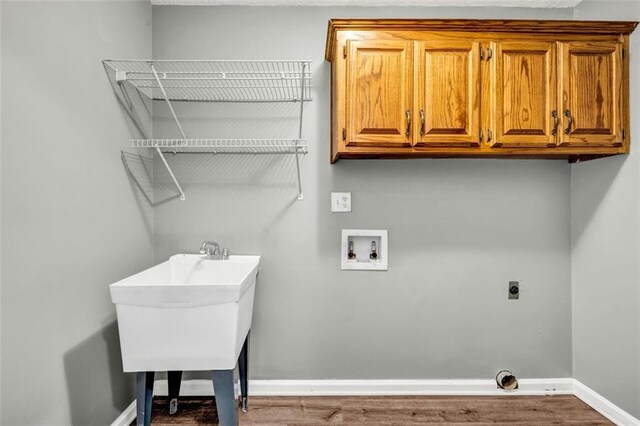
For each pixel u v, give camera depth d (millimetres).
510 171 2051
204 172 2027
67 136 1307
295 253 2035
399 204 2041
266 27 2014
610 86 1666
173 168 2025
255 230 2031
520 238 2057
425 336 2049
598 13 1874
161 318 1296
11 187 1063
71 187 1329
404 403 1940
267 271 2031
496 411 1865
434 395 2031
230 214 2027
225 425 1321
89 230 1439
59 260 1263
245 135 2021
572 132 1654
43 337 1188
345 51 1637
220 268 1815
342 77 1641
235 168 2029
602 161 1849
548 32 1652
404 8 2037
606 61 1665
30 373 1131
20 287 1095
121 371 1685
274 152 2025
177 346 1309
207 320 1308
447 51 1646
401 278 2045
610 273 1802
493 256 2057
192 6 2008
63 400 1283
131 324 1294
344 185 2035
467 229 2053
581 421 1778
